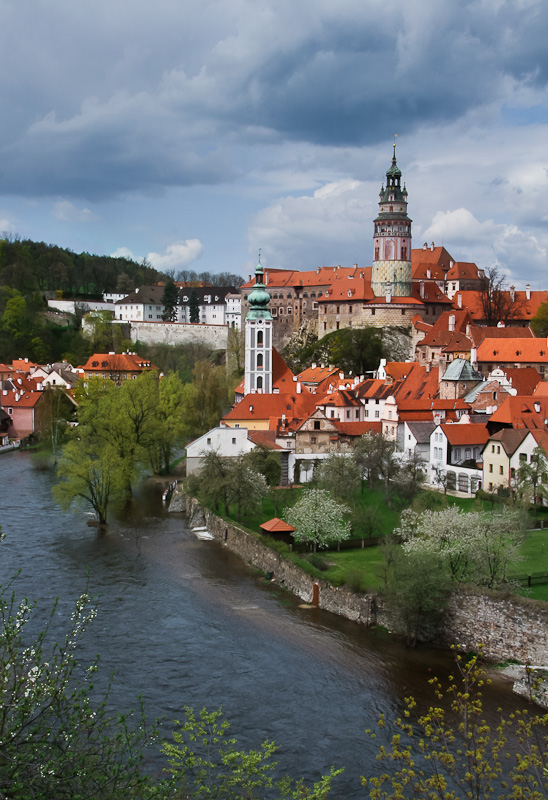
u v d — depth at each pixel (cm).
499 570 8419
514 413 14225
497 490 12975
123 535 12150
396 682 7338
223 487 12181
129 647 8000
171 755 5184
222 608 9144
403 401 16562
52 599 9250
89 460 12731
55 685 3859
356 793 5578
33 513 13388
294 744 6266
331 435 15188
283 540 10850
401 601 8119
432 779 3931
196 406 18862
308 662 7744
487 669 7550
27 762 3359
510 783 5512
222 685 7244
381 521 11156
